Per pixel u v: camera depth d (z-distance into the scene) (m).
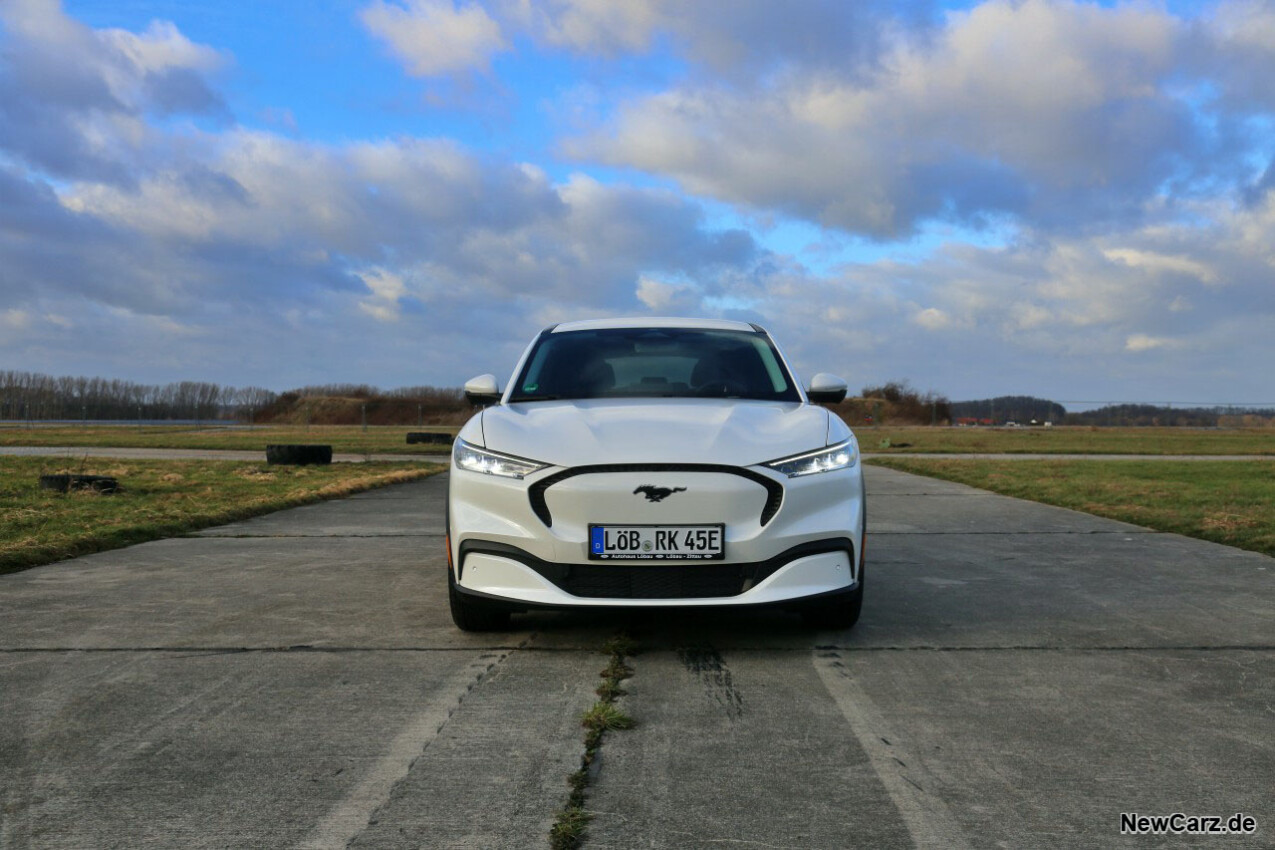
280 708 2.64
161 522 6.77
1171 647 3.34
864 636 3.53
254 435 34.38
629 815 1.91
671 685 2.87
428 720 2.53
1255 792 2.03
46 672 3.00
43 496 8.61
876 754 2.27
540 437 3.36
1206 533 6.37
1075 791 2.04
